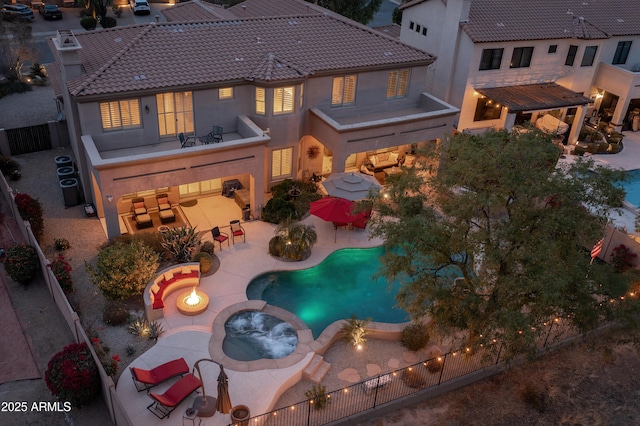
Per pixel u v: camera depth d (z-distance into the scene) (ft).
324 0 165.89
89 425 56.49
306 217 95.30
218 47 94.32
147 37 91.91
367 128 94.94
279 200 92.53
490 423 61.77
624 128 140.05
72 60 82.28
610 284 62.03
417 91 107.96
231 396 59.57
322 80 97.14
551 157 63.77
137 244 73.15
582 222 60.03
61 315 70.38
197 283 75.87
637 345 63.36
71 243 83.76
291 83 91.35
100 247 83.05
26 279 74.18
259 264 82.07
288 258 83.15
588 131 130.31
